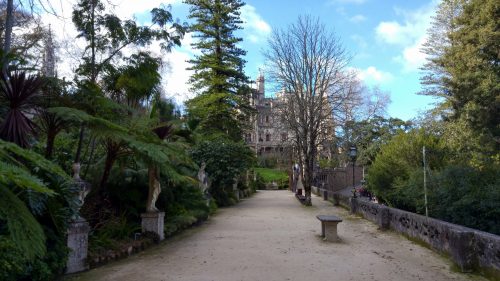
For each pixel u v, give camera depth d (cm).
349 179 3725
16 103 623
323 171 3900
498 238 635
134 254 843
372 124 3775
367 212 1529
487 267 655
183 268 710
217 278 639
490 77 1418
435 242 875
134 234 950
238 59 3194
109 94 1177
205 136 2858
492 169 1053
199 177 1788
